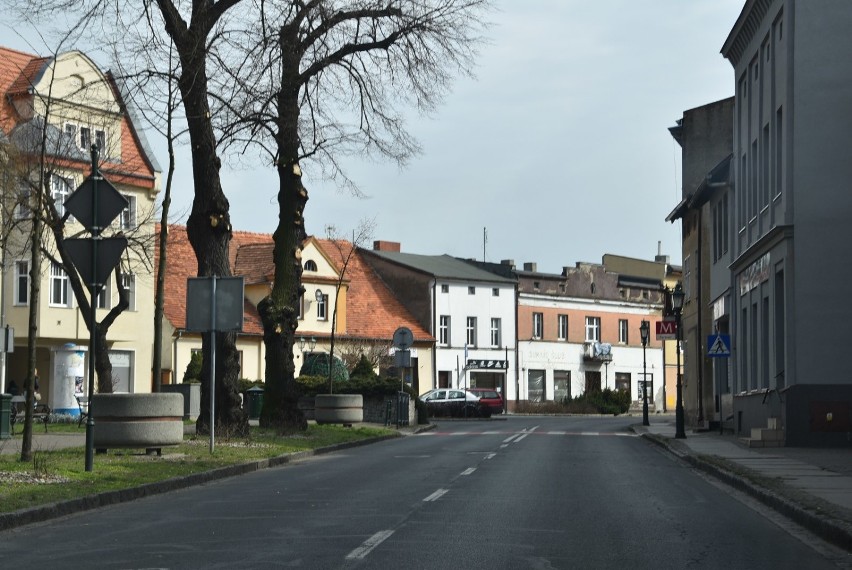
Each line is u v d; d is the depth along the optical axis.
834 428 28.22
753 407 33.75
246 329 64.25
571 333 88.75
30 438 17.97
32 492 14.13
